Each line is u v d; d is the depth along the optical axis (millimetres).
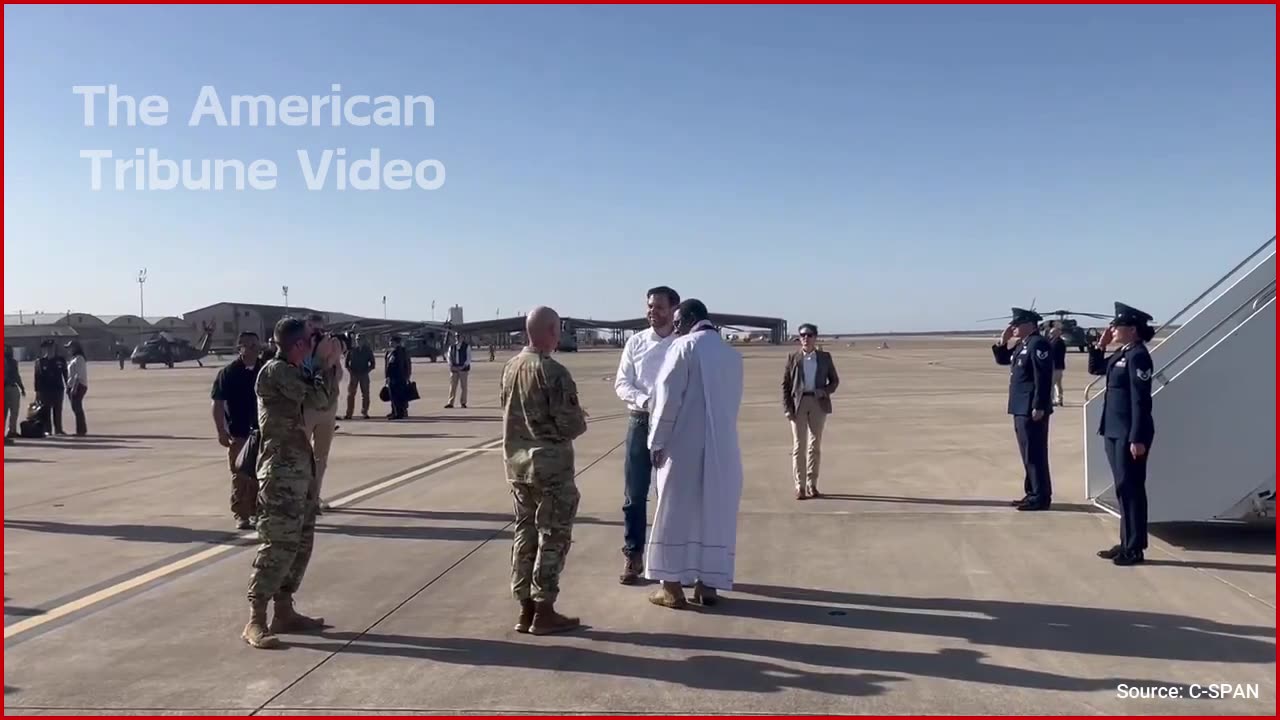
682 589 5996
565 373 5188
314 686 4422
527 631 5188
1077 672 4527
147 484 10688
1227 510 7176
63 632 5242
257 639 4961
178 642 5070
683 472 5621
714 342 5676
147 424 18672
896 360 54031
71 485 10625
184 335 79750
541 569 5129
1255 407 7164
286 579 5223
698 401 5629
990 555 6914
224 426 7621
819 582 6227
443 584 6234
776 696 4262
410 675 4555
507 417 5324
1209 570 6406
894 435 15023
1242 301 7902
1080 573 6367
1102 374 7395
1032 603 5676
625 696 4270
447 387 30391
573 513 5262
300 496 5102
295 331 5082
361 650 4930
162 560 6961
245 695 4309
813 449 9406
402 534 7785
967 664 4648
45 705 4199
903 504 9008
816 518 8367
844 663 4684
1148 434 6410
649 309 6410
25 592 6082
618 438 15031
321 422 7848
